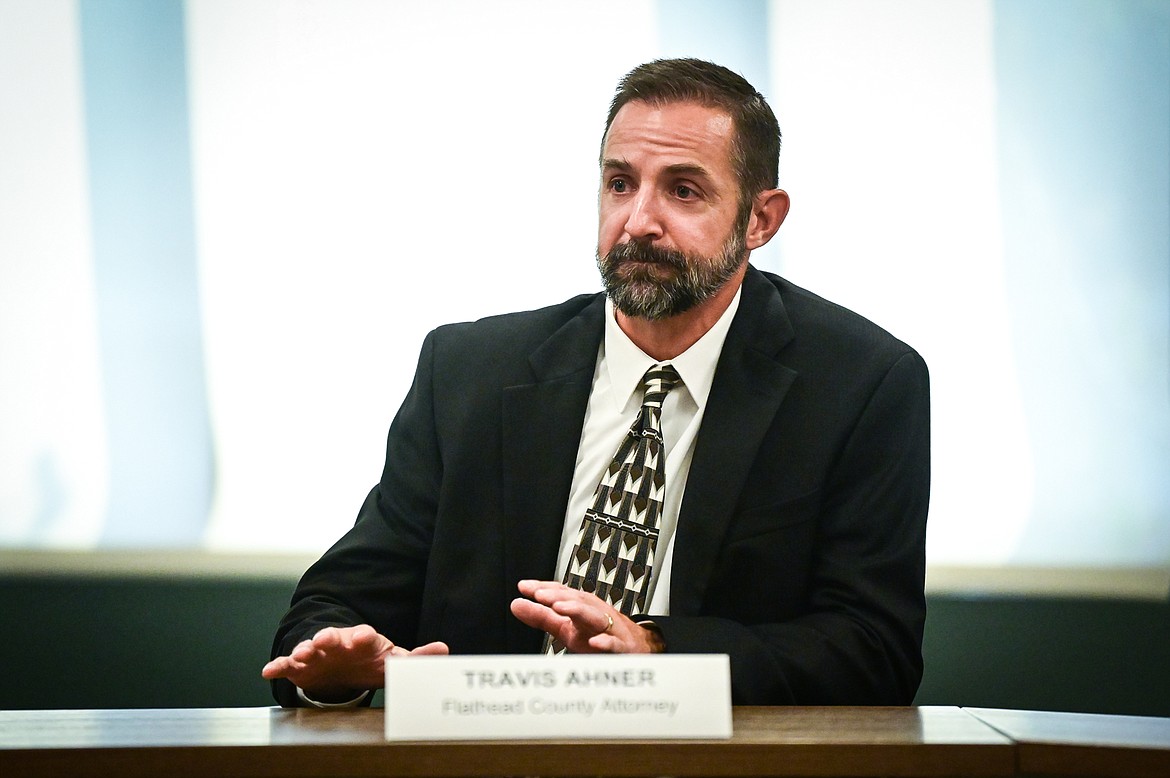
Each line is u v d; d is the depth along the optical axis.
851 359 7.62
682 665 4.58
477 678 4.56
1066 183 11.09
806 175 11.19
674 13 11.36
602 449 7.60
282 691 6.59
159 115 11.31
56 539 10.98
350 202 11.30
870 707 6.03
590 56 11.39
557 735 4.54
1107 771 4.52
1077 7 11.16
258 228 11.26
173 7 11.39
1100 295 11.02
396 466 7.90
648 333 7.62
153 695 10.93
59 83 11.30
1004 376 11.01
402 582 7.60
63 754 4.47
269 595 11.03
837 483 7.38
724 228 7.47
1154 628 10.80
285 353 11.19
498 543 7.44
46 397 11.07
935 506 10.96
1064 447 10.95
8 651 10.90
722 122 7.49
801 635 6.69
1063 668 10.81
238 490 11.09
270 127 11.33
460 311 11.25
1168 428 10.91
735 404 7.44
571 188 11.33
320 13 11.43
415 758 4.49
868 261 11.12
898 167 11.17
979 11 11.20
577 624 5.82
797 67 11.26
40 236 11.17
